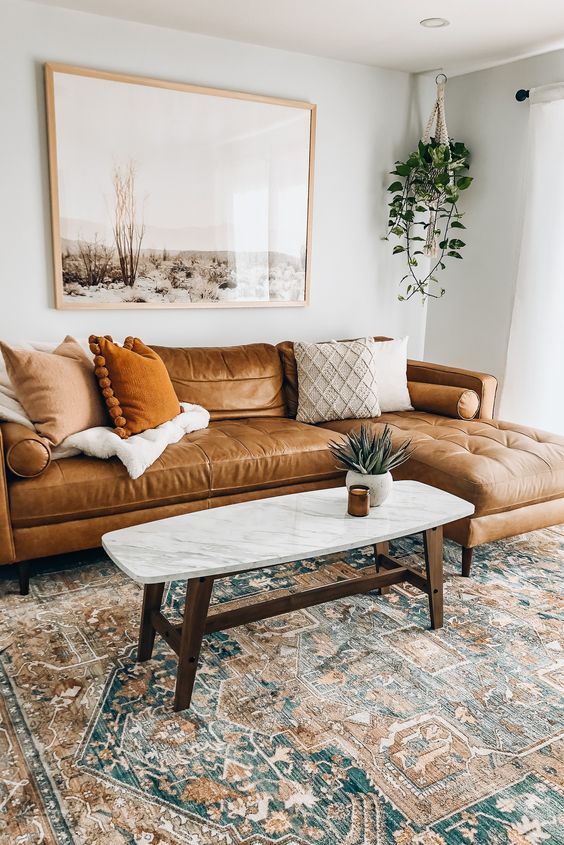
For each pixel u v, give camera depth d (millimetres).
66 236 3504
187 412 3418
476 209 4539
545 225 4043
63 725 1933
